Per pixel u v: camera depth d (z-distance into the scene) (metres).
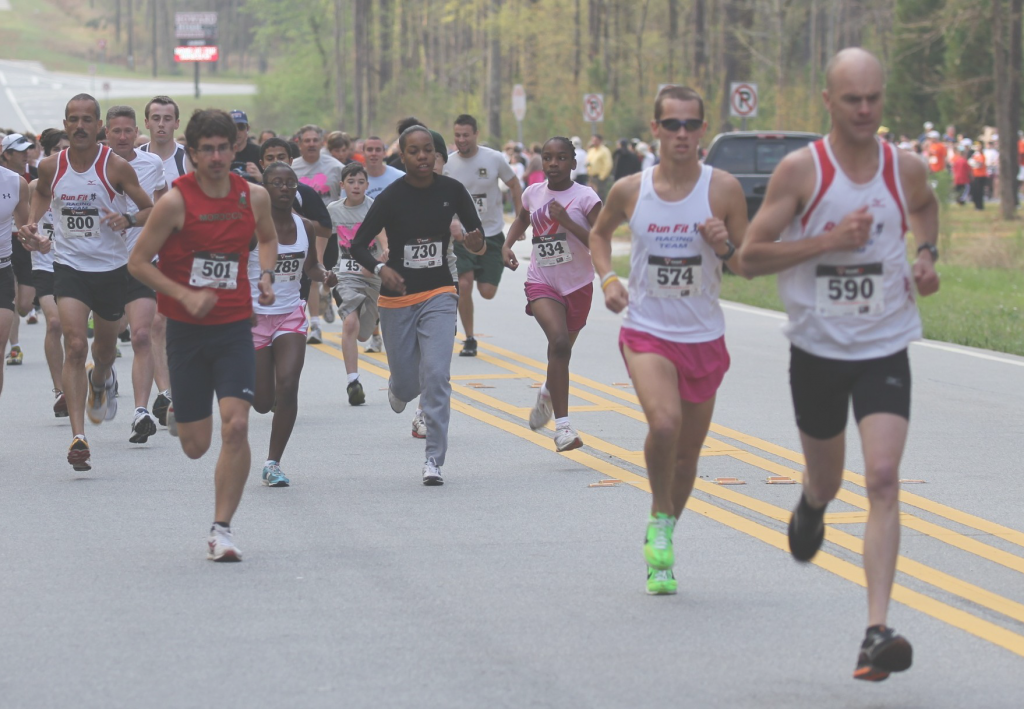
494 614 13.42
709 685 11.46
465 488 19.14
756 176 52.38
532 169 67.25
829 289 11.98
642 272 13.94
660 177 13.81
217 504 15.45
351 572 14.94
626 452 21.61
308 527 16.94
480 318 40.97
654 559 13.86
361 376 29.95
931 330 37.34
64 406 24.80
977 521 17.09
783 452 21.41
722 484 19.17
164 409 23.98
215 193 15.16
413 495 18.70
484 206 31.27
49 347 24.75
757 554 15.62
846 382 12.15
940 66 116.62
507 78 170.25
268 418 24.98
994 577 14.70
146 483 19.56
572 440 20.61
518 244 73.44
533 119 116.69
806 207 11.95
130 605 13.76
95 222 20.41
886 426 11.73
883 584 11.24
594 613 13.45
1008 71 75.94
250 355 15.56
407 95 141.38
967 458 20.98
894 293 12.05
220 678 11.65
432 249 19.36
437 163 28.95
